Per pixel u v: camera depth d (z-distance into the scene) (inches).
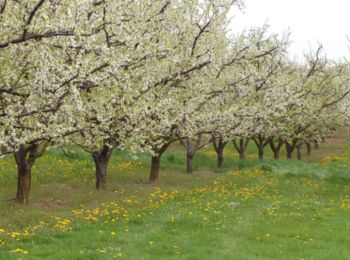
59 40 564.7
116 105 781.3
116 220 663.8
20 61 553.6
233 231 623.2
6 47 514.6
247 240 586.9
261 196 930.7
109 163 1333.7
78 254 471.5
